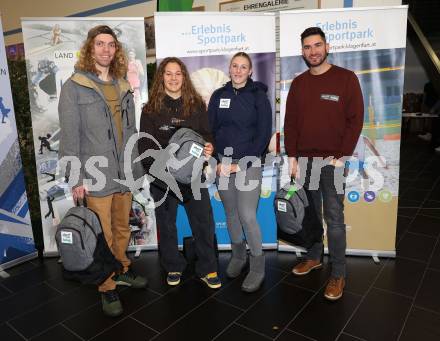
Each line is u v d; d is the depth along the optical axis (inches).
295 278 96.5
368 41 92.2
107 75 80.5
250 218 88.3
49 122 102.4
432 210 144.3
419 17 281.9
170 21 96.8
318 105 80.8
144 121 82.3
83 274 75.8
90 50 76.3
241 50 98.8
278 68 102.6
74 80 74.2
